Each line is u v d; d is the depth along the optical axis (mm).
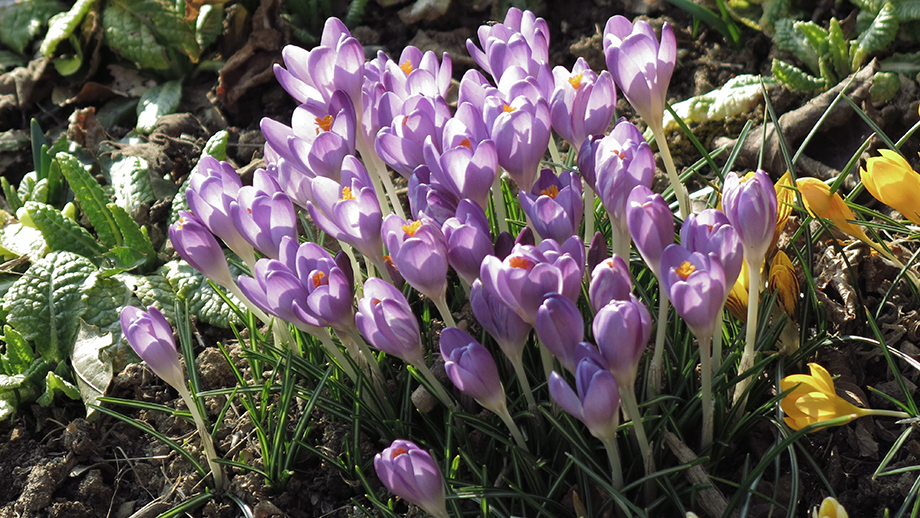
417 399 755
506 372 769
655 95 714
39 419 840
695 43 1055
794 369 759
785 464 735
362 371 748
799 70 958
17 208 1013
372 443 777
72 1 1312
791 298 733
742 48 1023
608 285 648
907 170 738
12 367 854
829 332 784
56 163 998
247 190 729
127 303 890
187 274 905
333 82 737
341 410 774
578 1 1148
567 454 688
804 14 1026
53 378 835
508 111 704
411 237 675
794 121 918
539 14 1144
